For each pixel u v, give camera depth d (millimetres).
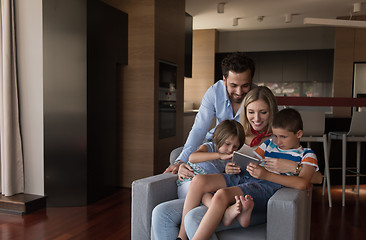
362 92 6195
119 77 4098
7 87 3242
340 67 6262
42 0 3326
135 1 3969
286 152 1785
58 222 2914
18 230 2721
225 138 1812
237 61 1950
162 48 4148
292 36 7211
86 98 3301
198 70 7246
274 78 7055
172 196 1964
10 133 3293
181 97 4797
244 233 1582
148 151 4020
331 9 5664
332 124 4090
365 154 4141
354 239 2594
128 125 4098
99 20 3471
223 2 5250
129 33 4020
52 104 3340
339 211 3271
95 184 3525
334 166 4164
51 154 3359
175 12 4504
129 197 3709
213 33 7152
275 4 5355
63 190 3377
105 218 3020
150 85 3961
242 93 2025
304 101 3365
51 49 3322
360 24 4344
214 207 1517
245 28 7223
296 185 1637
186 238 1615
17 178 3412
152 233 1724
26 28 3369
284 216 1470
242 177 1795
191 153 1994
